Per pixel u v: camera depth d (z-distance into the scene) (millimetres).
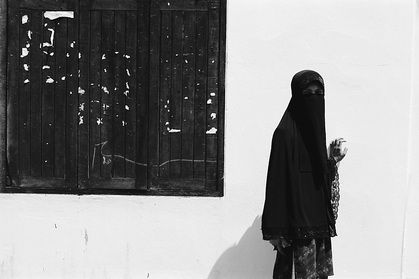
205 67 4484
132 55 4496
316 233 3814
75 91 4523
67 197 4527
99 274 4547
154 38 4480
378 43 4438
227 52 4438
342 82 4457
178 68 4496
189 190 4539
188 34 4477
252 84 4449
